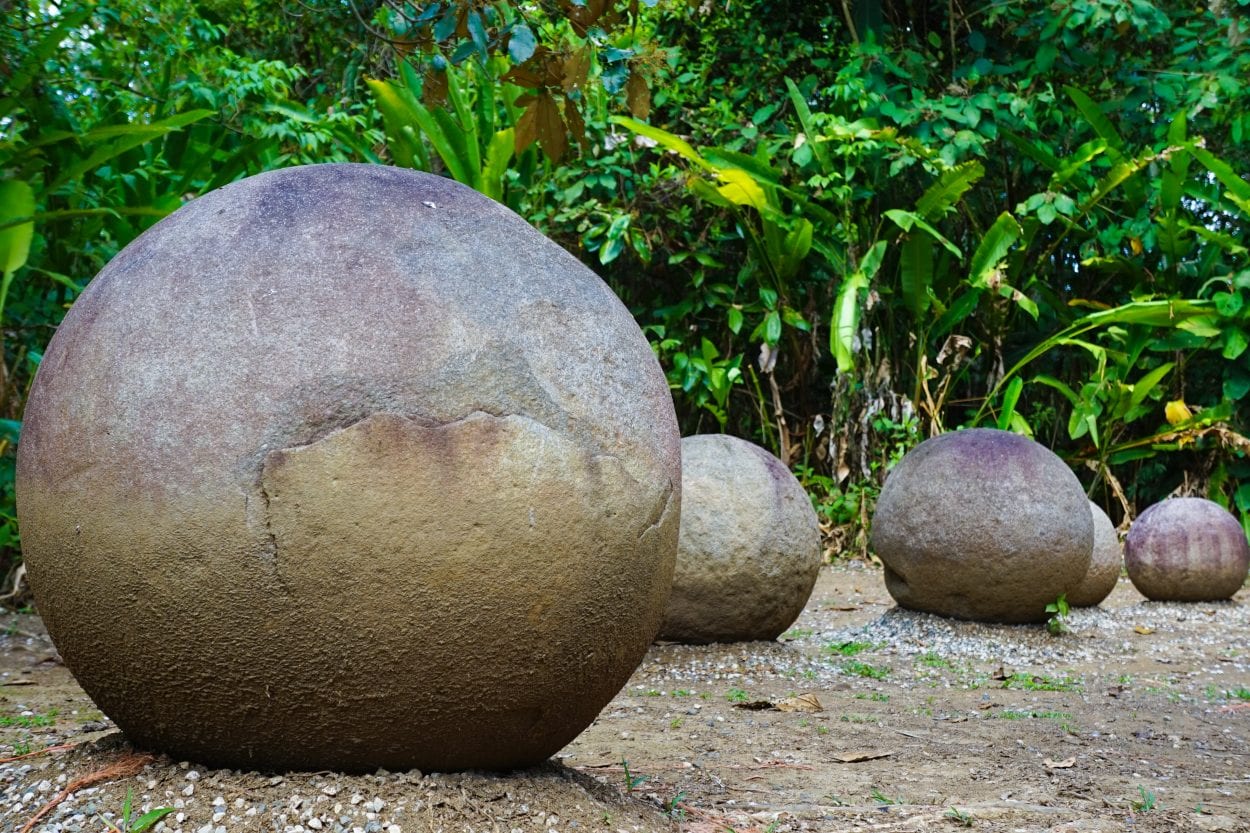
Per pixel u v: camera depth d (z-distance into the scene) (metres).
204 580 2.52
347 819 2.54
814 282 13.05
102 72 9.23
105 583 2.59
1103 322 12.31
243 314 2.58
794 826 3.14
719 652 6.40
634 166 12.71
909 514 7.48
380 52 12.23
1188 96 12.43
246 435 2.51
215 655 2.56
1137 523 10.12
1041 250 14.20
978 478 7.30
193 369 2.55
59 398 2.70
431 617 2.55
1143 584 9.91
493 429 2.59
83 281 8.52
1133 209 13.36
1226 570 9.64
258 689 2.58
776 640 6.79
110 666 2.69
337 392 2.52
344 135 10.75
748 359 13.63
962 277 13.60
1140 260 13.41
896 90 12.70
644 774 3.85
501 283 2.72
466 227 2.80
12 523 7.82
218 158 9.66
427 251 2.70
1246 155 14.14
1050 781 3.91
